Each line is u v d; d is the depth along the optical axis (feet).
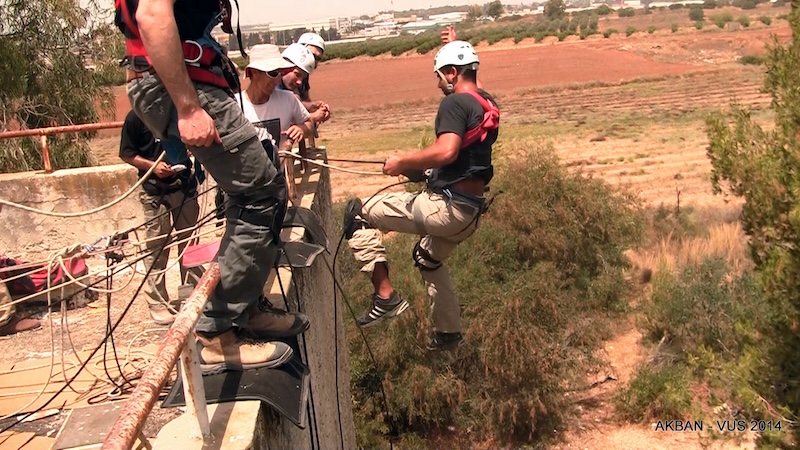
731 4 497.05
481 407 42.47
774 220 24.16
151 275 16.78
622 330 51.47
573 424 42.83
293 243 15.70
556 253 50.37
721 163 25.89
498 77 233.35
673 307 46.32
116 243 17.46
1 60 47.11
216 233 17.84
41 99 49.44
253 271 10.46
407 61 285.43
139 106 9.96
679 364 44.27
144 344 16.83
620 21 372.17
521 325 42.45
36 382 15.12
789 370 24.44
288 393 10.67
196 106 9.22
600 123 141.79
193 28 9.55
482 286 44.45
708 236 62.64
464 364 43.24
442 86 14.74
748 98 163.84
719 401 29.63
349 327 43.39
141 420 6.59
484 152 14.43
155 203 17.75
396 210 15.06
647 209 71.56
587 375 46.29
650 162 99.45
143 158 17.76
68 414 13.57
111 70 52.31
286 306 12.91
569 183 53.98
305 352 14.97
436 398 42.14
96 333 17.66
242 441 9.12
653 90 192.03
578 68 238.07
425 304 42.06
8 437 12.95
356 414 42.11
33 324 18.11
